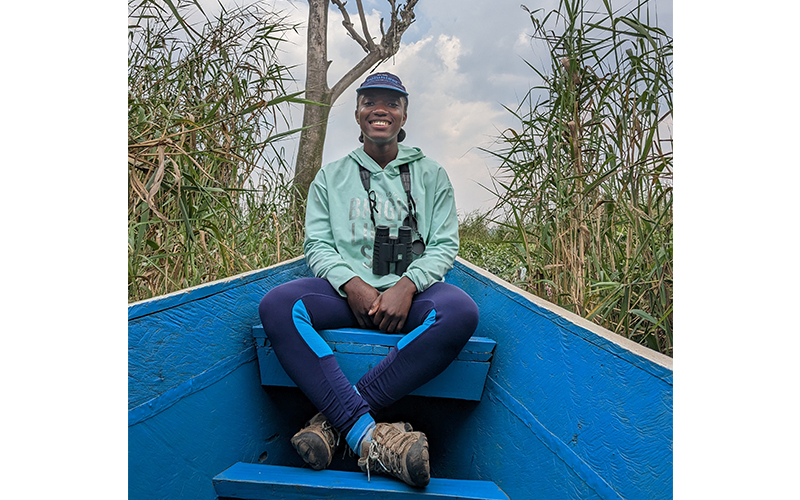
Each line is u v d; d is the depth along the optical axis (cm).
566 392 123
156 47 290
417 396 178
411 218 185
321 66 589
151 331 118
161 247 230
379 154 192
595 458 106
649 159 207
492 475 149
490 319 189
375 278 176
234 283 162
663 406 92
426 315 156
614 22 226
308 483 126
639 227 214
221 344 148
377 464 132
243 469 136
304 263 241
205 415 134
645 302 217
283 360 145
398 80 191
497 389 161
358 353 160
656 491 90
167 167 225
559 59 251
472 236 403
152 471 112
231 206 271
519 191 267
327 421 141
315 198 192
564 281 249
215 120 260
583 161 254
